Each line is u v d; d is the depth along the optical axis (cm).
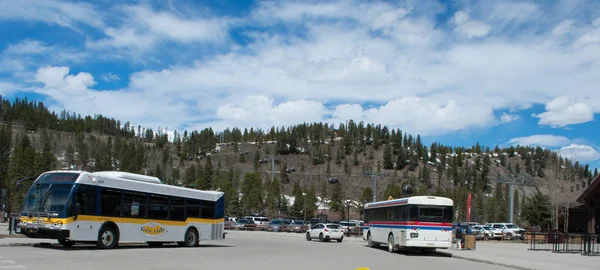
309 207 9806
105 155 14475
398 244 2852
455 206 10406
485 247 3688
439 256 2750
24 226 2030
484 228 5888
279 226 6738
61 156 16325
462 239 3372
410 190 4856
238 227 7125
